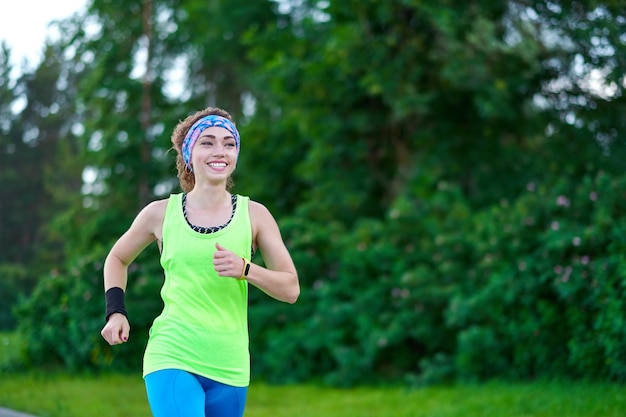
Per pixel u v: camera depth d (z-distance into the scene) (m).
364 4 18.59
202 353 5.11
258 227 5.48
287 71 20.47
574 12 14.57
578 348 12.30
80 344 15.62
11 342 17.39
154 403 5.04
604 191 13.27
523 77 17.36
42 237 39.84
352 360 14.64
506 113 17.75
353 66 18.73
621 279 11.73
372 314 15.29
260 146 22.98
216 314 5.20
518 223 14.17
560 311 13.01
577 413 10.23
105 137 21.02
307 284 16.72
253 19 25.52
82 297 15.96
